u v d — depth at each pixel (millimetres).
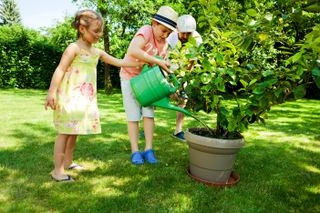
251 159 3057
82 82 2357
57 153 2336
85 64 2367
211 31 2547
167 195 2178
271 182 2488
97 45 12711
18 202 1992
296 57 1760
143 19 11844
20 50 11539
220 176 2391
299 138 3998
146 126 2910
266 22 2096
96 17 2330
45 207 1949
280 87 2062
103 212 1908
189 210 1975
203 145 2324
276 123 5125
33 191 2150
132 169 2635
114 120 4879
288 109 7285
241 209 2021
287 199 2199
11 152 2959
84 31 2324
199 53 2342
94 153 3043
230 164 2400
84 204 1998
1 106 6023
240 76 2408
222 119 2404
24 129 3959
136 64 2732
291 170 2789
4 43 11344
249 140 3803
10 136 3588
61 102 2297
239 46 2314
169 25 2707
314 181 2553
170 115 5438
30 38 11648
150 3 11531
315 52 1813
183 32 3203
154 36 2836
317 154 3299
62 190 2188
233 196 2211
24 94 9047
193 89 2467
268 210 2027
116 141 3500
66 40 12727
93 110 2432
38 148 3123
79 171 2559
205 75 2309
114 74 13461
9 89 10906
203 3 2385
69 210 1918
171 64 2871
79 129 2332
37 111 5488
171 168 2693
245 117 2318
